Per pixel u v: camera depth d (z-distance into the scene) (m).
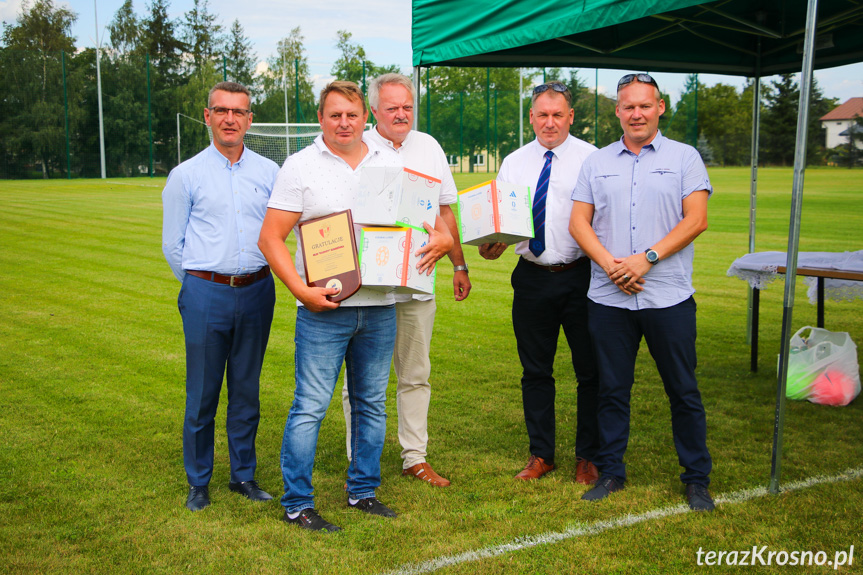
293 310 7.37
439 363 5.49
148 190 25.09
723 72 5.78
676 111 34.38
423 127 37.59
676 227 2.97
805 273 4.39
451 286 8.73
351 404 3.06
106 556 2.63
